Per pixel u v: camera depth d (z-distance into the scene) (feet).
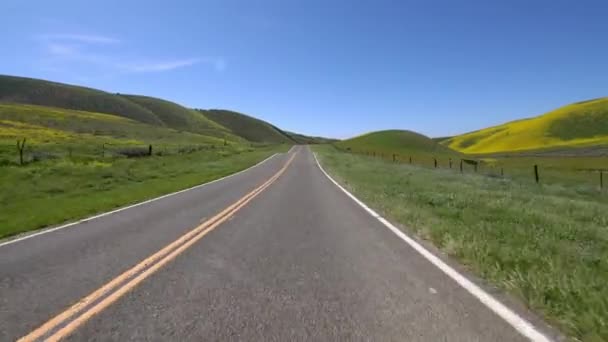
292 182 71.26
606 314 12.59
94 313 13.99
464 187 56.03
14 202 47.37
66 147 139.13
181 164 112.27
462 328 12.50
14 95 485.15
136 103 599.57
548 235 24.09
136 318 13.55
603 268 17.89
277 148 292.61
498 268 17.62
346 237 26.76
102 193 54.85
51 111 351.05
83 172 77.10
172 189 60.49
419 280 17.34
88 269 19.54
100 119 357.61
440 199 41.68
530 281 15.83
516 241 22.67
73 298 15.52
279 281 17.49
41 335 12.35
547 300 14.33
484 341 11.62
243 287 16.71
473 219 30.01
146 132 333.21
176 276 18.28
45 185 60.90
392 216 35.29
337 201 46.01
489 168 144.25
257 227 30.53
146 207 42.47
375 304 14.64
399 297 15.31
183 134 364.79
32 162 88.48
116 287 16.79
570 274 16.70
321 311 14.03
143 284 17.15
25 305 14.82
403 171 94.32
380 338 11.93
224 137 534.78
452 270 18.76
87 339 12.07
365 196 49.83
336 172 93.25
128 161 107.76
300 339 11.91
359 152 277.44
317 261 20.77
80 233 28.99
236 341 11.82
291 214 36.86
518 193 51.03
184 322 13.19
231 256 21.90
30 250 23.86
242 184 67.97
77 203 44.93
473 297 15.15
